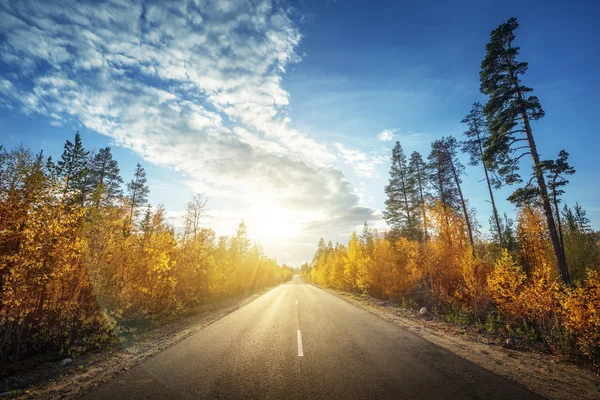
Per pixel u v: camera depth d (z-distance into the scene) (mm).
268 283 50906
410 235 29938
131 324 11992
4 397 4840
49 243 8344
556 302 9023
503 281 11031
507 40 15992
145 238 13312
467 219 24688
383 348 6984
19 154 8320
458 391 4430
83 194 25312
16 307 7672
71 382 5359
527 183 14820
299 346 7227
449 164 27406
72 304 9312
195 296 18734
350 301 19953
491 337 9125
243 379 5020
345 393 4352
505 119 15781
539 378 5289
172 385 4828
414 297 20844
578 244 17828
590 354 6828
